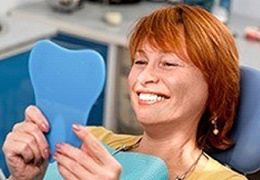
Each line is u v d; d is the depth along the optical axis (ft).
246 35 8.78
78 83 3.77
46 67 3.85
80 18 9.43
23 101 8.61
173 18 4.49
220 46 4.47
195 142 4.79
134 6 10.24
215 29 4.47
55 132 3.81
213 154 5.13
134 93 4.46
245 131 5.02
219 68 4.51
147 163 4.22
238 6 10.11
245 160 5.05
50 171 4.54
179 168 4.67
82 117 3.74
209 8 9.27
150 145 4.74
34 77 3.89
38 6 9.95
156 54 4.45
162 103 4.41
